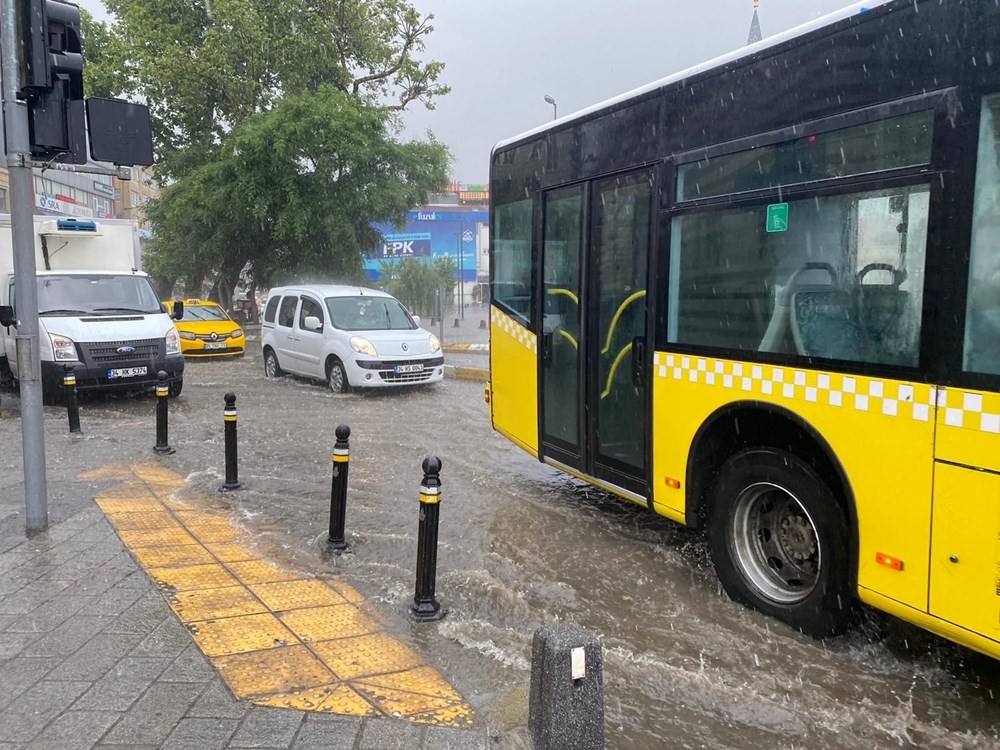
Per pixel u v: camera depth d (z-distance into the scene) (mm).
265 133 24859
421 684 3520
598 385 6004
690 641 4246
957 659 4031
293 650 3818
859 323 3834
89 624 4035
